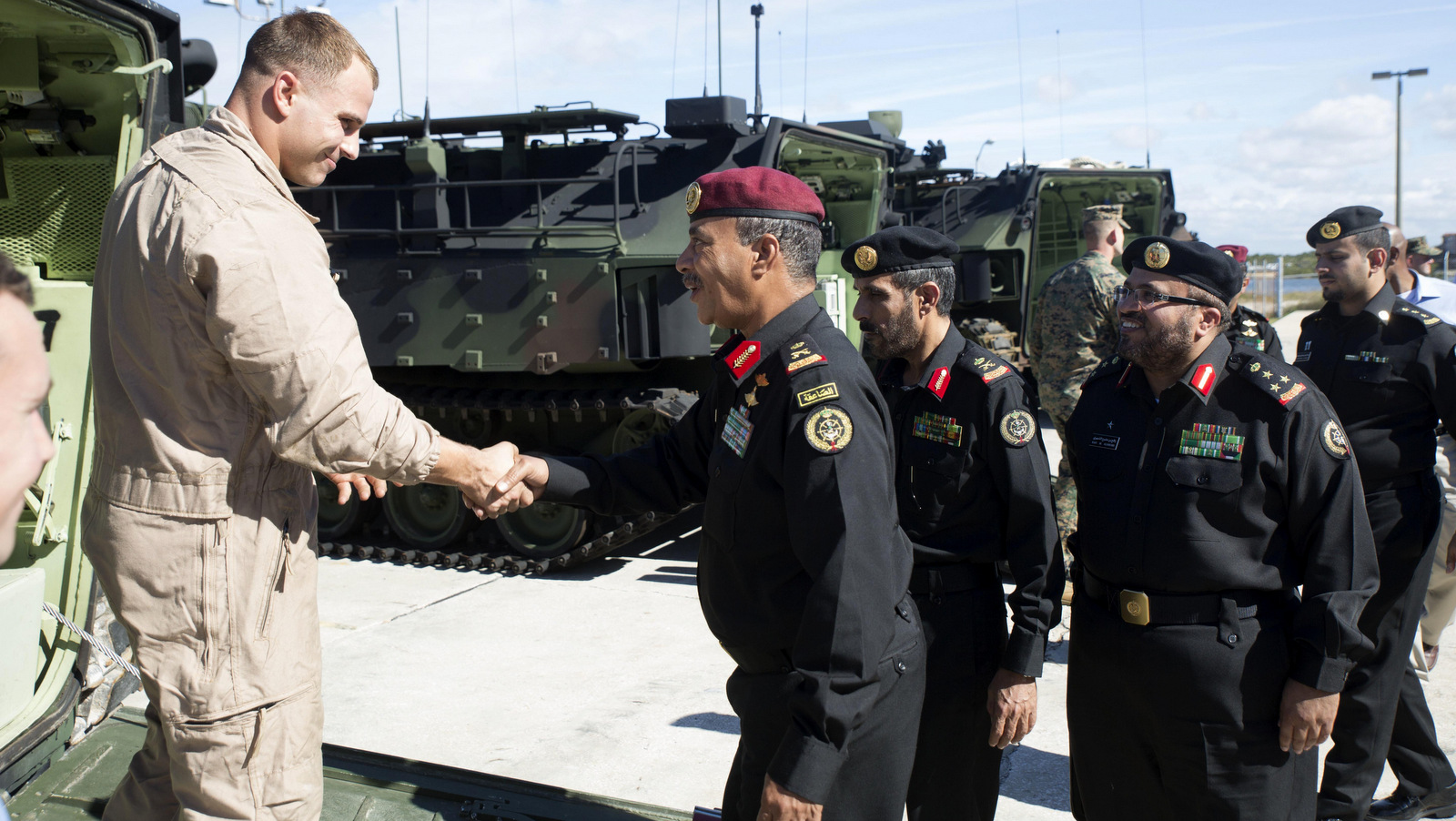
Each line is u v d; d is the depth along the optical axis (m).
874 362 8.64
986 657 2.84
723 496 2.13
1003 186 11.92
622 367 6.67
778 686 2.13
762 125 7.50
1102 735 2.66
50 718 3.08
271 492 2.14
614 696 4.69
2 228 3.90
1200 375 2.48
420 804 2.94
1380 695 3.24
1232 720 2.41
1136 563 2.52
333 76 2.17
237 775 2.13
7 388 1.06
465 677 4.93
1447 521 3.97
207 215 1.94
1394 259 3.56
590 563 7.15
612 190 7.04
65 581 3.43
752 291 2.14
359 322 6.93
